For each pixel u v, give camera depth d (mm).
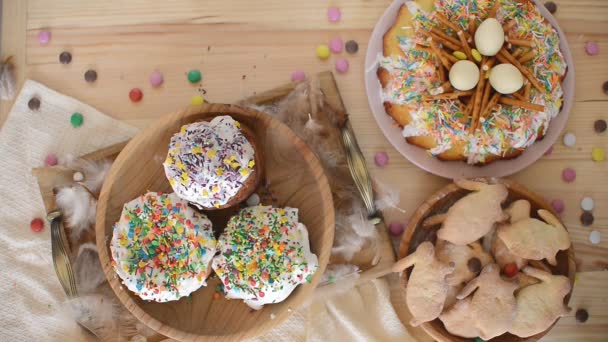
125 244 976
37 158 1085
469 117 1011
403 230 1077
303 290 979
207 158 952
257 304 988
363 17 1098
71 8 1100
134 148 982
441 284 979
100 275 1042
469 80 988
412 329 1066
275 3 1099
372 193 1034
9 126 1086
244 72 1095
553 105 1034
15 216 1081
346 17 1099
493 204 987
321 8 1100
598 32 1100
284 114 1051
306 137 1051
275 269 961
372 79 1070
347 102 1092
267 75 1095
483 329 979
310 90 1054
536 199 1020
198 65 1095
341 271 1038
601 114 1098
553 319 988
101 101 1093
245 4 1099
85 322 1033
